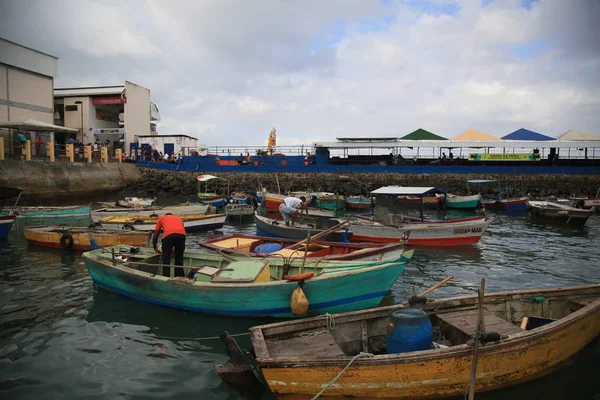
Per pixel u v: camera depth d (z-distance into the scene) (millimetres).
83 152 34938
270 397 5656
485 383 5379
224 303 7914
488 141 36938
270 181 38188
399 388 5062
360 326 6375
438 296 10000
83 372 6277
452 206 30125
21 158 27484
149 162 39281
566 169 35469
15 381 5996
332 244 11430
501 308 7062
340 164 41500
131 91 40344
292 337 5922
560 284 11148
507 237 18656
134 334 7633
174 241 9336
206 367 6465
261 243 12258
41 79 33031
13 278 11125
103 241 14016
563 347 5949
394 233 16062
